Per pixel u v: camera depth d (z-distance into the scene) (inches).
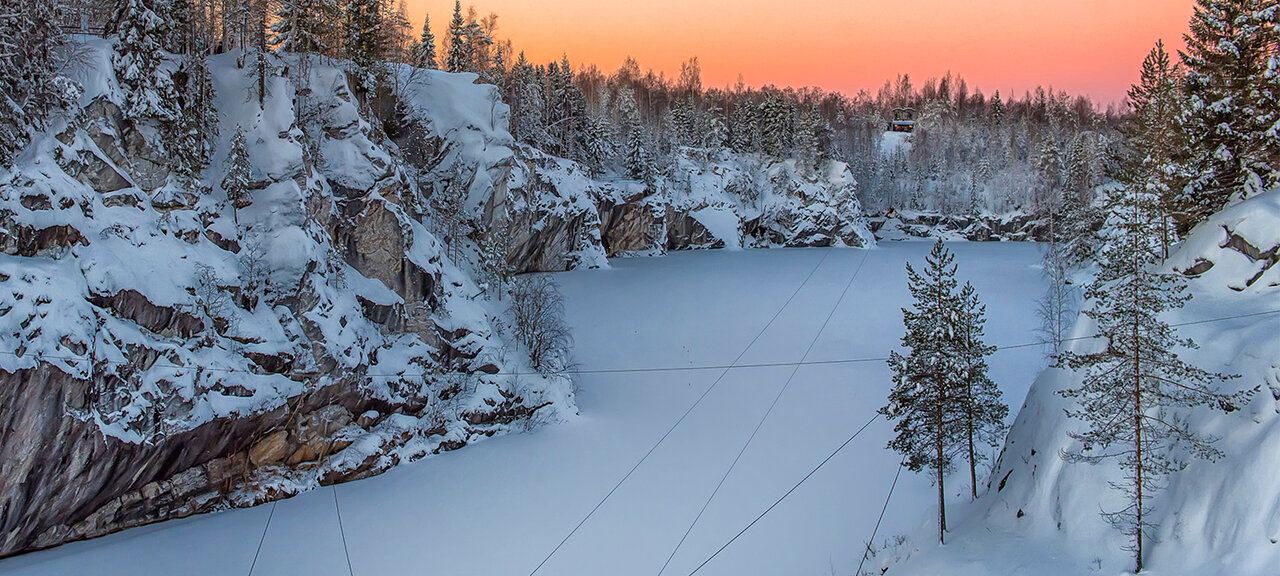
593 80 6825.8
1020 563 901.2
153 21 1593.3
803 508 1448.1
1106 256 1147.9
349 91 2187.5
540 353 2053.4
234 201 1718.8
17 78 1326.3
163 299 1370.6
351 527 1355.8
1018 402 1936.5
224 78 1991.9
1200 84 1390.3
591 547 1322.6
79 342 1194.6
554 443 1758.1
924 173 6722.4
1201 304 1006.4
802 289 3277.6
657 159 4938.5
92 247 1318.9
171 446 1302.9
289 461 1504.7
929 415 1141.7
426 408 1772.9
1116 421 854.5
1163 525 825.5
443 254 2197.3
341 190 1946.4
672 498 1497.3
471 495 1499.8
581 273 3499.0
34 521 1165.1
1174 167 1360.7
